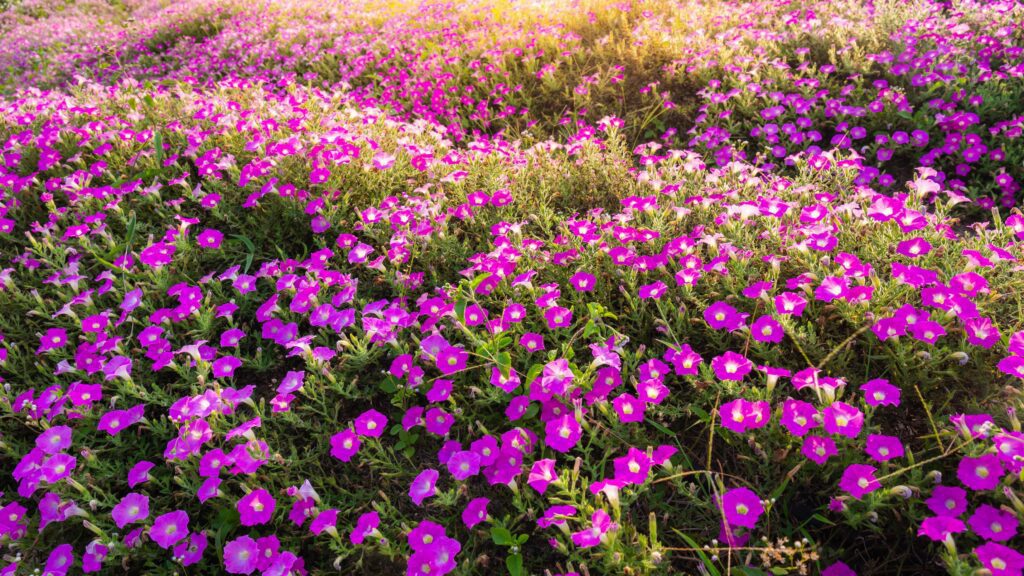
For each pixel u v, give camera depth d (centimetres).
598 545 224
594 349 262
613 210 452
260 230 414
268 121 496
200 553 235
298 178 443
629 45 761
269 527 256
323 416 301
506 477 236
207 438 254
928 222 337
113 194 432
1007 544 202
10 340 347
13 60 1212
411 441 280
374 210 387
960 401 263
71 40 1285
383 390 299
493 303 338
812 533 229
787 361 283
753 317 304
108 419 272
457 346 305
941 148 517
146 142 501
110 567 246
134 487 273
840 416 222
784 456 231
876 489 218
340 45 912
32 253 402
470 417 277
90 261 404
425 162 458
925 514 217
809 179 463
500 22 895
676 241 341
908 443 252
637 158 609
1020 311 278
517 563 223
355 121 566
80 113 552
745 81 632
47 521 238
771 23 759
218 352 332
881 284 288
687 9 811
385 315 308
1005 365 235
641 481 224
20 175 489
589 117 685
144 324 347
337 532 239
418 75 784
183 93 602
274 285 375
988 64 580
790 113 602
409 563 214
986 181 504
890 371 274
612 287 338
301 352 288
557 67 746
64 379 324
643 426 270
